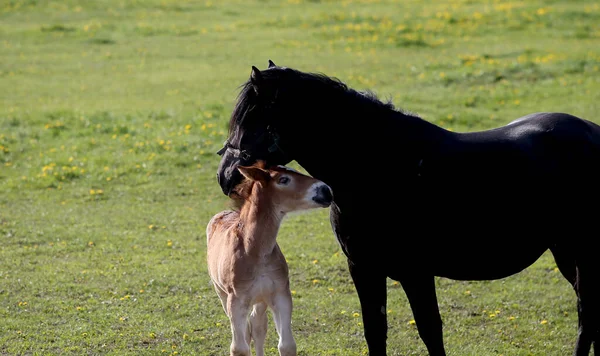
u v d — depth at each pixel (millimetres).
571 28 36281
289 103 8156
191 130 22203
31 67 31734
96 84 28922
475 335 10680
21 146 20969
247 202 8625
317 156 8336
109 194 17766
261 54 33094
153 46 35656
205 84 28391
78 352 10023
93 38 37125
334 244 14547
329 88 8234
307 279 12812
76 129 22594
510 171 8195
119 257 13812
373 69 29734
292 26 39219
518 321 11156
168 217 16203
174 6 45938
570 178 8359
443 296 12086
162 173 19141
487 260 8453
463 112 23125
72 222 15875
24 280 12609
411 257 8234
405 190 8102
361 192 8188
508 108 23797
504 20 38500
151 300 11852
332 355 10055
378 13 42219
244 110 8266
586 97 24297
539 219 8391
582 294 8703
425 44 34062
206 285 12508
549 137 8453
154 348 10195
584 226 8516
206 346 10305
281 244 14531
